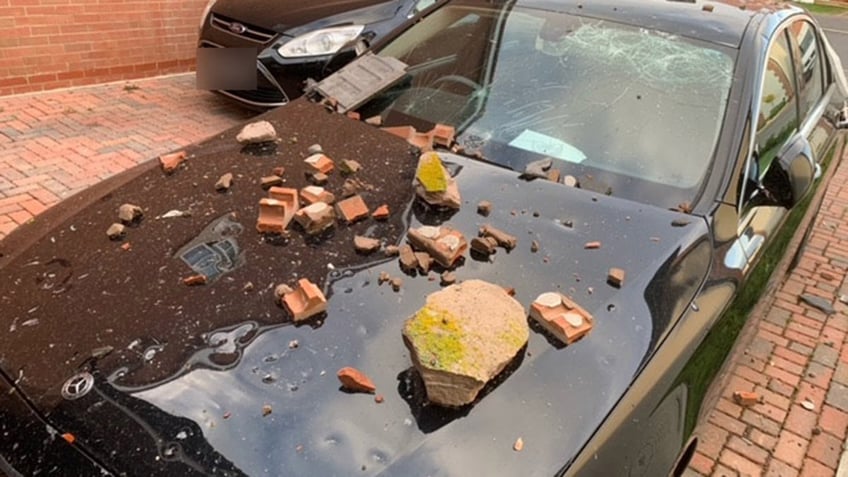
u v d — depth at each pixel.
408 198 2.06
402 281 1.70
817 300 3.99
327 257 1.78
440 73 2.83
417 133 2.48
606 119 2.44
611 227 1.97
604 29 2.76
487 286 1.60
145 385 1.40
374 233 1.88
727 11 2.93
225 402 1.37
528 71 2.70
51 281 1.74
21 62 5.63
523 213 2.00
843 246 4.77
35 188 4.25
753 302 2.50
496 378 1.44
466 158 2.33
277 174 2.19
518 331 1.49
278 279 1.69
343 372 1.42
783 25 3.02
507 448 1.33
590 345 1.58
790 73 3.08
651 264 1.85
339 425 1.33
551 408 1.42
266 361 1.46
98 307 1.62
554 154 2.34
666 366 1.67
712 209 2.14
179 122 5.56
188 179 2.17
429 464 1.28
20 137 4.95
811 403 3.13
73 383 1.43
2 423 1.41
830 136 3.55
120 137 5.13
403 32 3.21
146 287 1.67
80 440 1.33
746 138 2.35
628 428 1.51
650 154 2.31
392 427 1.33
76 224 1.97
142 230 1.91
